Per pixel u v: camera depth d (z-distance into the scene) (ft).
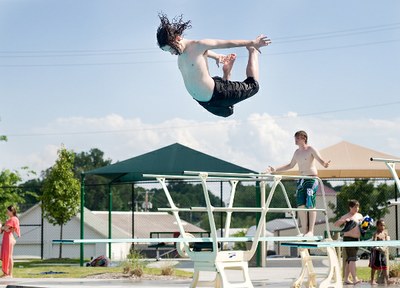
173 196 215.72
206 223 188.96
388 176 58.39
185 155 61.98
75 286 35.01
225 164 60.70
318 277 37.76
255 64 21.35
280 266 58.54
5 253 44.01
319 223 93.50
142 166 61.31
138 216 137.69
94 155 346.54
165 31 20.13
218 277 27.89
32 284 37.17
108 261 60.44
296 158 31.12
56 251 122.21
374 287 34.45
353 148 60.23
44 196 83.10
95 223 122.52
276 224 132.36
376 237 38.52
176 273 46.26
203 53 20.51
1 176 106.32
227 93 20.65
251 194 144.46
